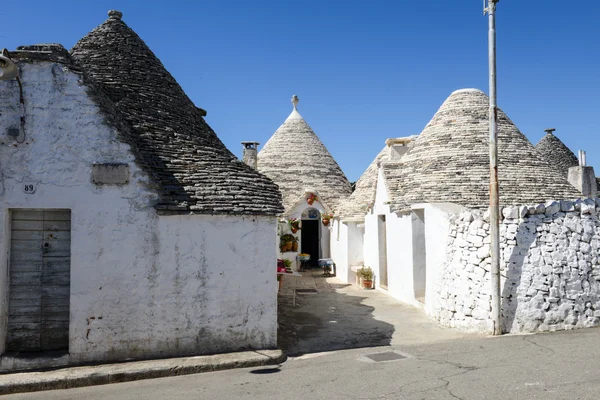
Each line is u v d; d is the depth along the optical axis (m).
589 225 8.59
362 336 9.11
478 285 8.86
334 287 16.83
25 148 7.01
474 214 9.33
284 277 18.94
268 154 24.17
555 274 8.27
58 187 7.08
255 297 7.76
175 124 9.15
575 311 8.16
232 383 6.31
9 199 6.97
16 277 7.29
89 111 7.22
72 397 5.99
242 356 7.30
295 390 5.86
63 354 7.08
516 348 7.11
